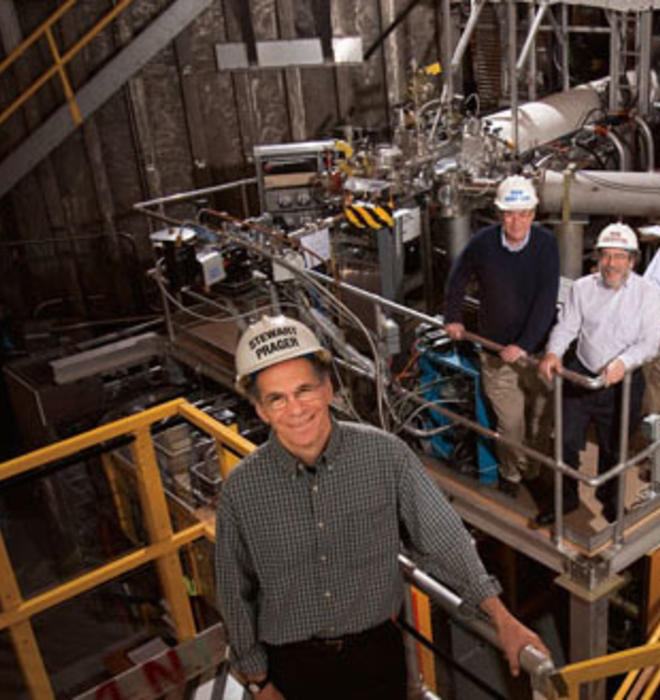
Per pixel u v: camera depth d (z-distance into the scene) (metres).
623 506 5.08
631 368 4.61
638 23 9.58
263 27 10.52
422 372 6.22
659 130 9.96
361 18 10.91
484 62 11.53
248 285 7.70
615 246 4.63
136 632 6.36
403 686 2.50
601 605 5.19
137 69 9.95
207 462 6.20
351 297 7.19
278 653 2.42
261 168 8.59
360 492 2.16
